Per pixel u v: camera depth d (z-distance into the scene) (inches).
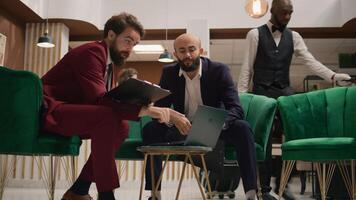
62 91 90.7
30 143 87.0
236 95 112.7
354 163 106.3
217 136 89.9
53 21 280.4
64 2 274.4
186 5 297.1
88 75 86.7
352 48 352.8
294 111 119.0
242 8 293.1
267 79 139.3
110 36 92.0
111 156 79.3
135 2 300.4
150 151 85.0
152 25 297.7
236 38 315.3
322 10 289.4
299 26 289.4
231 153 110.6
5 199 161.5
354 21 274.7
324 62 405.4
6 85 87.2
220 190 171.8
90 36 314.3
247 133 100.9
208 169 100.7
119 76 181.0
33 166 239.1
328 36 308.0
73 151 97.5
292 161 116.6
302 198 171.8
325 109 119.6
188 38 112.5
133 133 156.5
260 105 121.3
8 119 87.3
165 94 85.0
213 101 117.3
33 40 282.8
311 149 101.5
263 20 290.0
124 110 81.9
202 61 118.6
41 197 173.5
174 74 120.5
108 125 80.1
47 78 93.3
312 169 177.6
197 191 213.5
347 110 114.7
